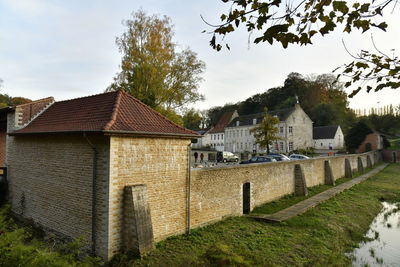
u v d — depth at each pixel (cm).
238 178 1405
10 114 1369
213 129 7131
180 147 1080
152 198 968
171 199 1036
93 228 882
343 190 2238
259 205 1603
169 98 2633
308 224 1278
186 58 2678
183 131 1080
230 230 1149
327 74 7012
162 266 800
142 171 939
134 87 2480
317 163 2411
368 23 323
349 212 1620
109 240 842
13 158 1337
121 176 878
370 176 3203
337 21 333
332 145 5831
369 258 1052
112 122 881
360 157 3662
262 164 1628
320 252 1009
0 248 419
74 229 960
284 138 5100
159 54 2512
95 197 888
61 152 1044
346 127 6581
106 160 859
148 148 962
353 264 993
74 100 1312
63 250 797
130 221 863
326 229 1247
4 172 1377
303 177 1995
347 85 425
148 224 886
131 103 1092
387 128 6531
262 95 8025
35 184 1175
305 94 7119
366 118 6638
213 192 1237
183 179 1088
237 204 1388
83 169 942
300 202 1738
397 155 5078
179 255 876
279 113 5375
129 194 871
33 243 542
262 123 3669
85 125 952
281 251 975
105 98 1134
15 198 1295
